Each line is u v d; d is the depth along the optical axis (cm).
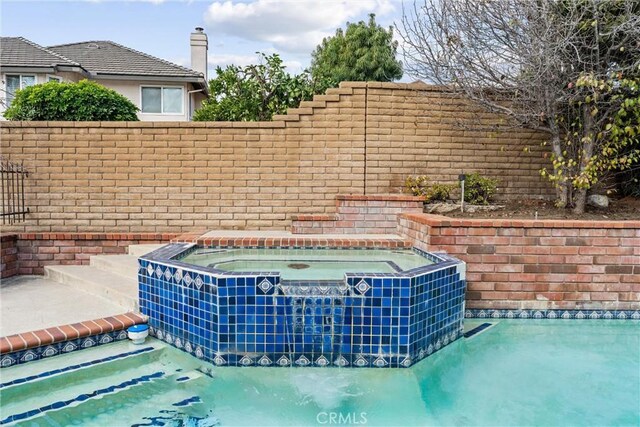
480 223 529
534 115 641
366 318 398
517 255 530
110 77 1555
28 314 466
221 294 395
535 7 605
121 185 716
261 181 730
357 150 733
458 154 748
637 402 354
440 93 734
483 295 534
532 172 758
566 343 466
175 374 391
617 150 649
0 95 1407
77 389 363
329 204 736
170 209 724
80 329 419
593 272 532
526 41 620
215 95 1095
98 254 673
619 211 672
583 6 598
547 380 388
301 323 398
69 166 707
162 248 552
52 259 666
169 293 441
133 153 715
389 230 702
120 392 361
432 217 576
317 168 733
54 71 1426
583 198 655
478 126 732
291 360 401
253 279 395
